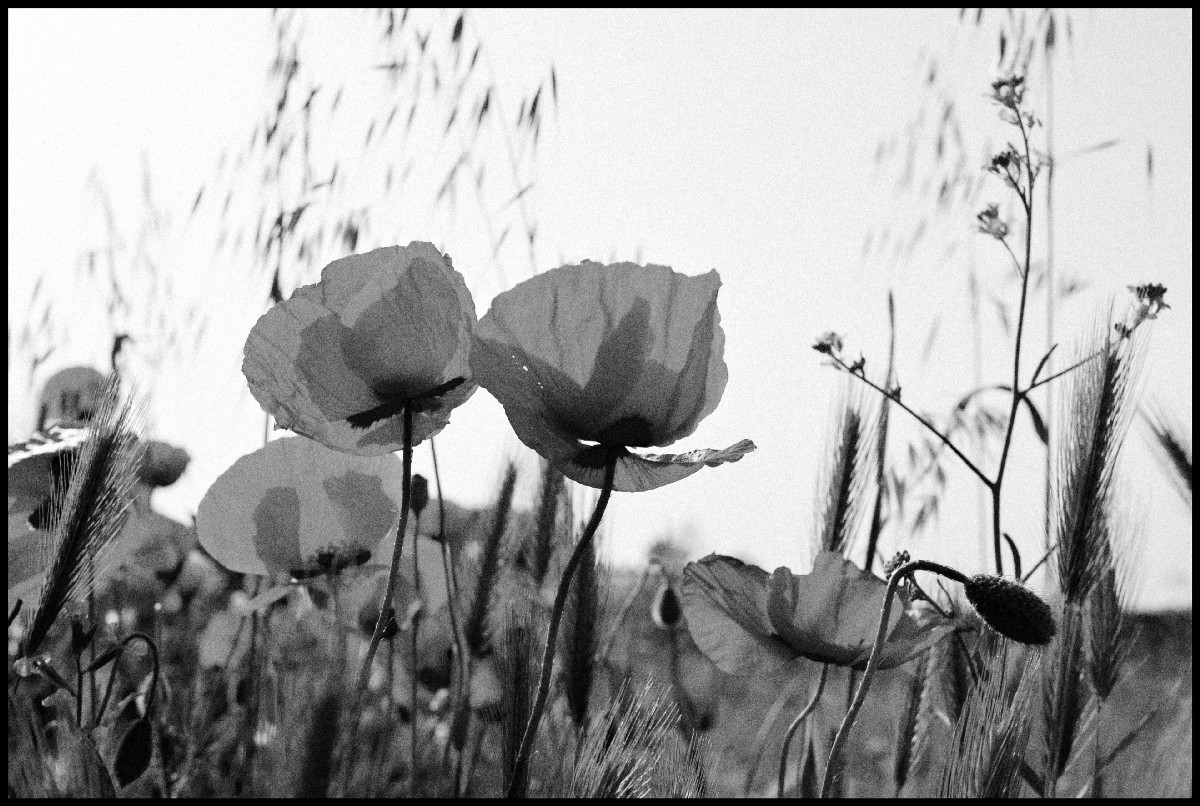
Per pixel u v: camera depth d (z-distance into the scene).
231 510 1.63
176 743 1.67
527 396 1.23
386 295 1.33
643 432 1.24
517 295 1.24
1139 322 2.16
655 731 1.36
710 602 1.73
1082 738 2.09
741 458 1.23
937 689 2.12
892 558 1.64
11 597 1.58
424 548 2.10
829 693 1.99
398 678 2.10
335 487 1.65
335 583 1.62
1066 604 2.03
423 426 1.37
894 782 2.10
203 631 2.44
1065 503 2.08
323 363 1.33
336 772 0.86
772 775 2.36
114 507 1.52
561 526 2.30
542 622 1.55
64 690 1.49
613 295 1.25
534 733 1.10
